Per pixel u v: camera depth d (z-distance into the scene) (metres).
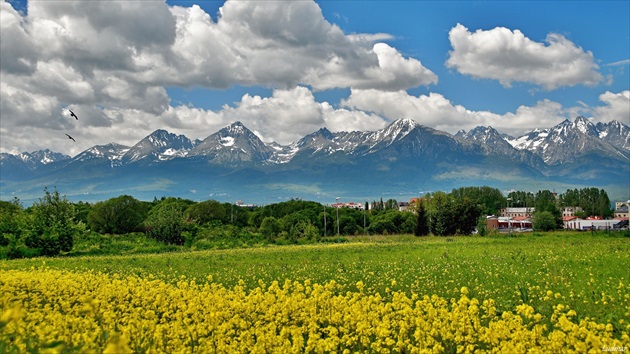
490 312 17.64
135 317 17.03
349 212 137.88
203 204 126.31
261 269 42.38
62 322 16.55
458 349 14.96
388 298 25.47
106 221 109.50
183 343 15.99
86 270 44.22
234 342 15.79
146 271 42.59
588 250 49.53
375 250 61.50
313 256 55.00
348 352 15.79
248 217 138.25
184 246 84.31
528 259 42.75
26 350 13.92
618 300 23.59
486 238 84.44
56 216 70.69
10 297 23.38
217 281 36.03
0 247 67.25
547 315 21.17
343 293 28.81
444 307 19.02
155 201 150.38
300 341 15.34
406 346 16.05
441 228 108.69
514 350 14.17
